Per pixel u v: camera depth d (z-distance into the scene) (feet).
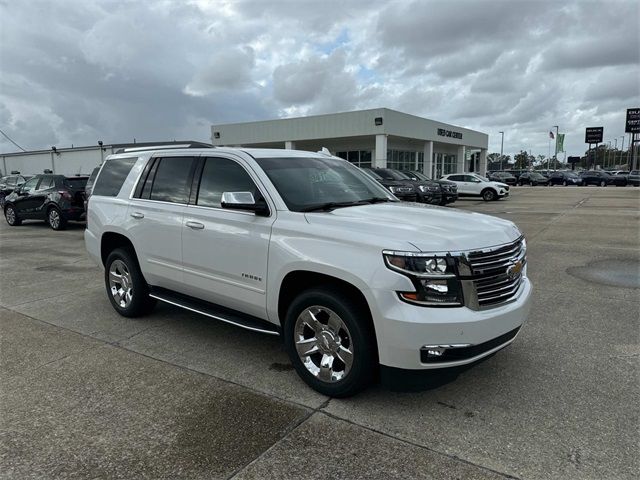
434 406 11.43
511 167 459.32
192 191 15.30
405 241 10.46
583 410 11.18
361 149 134.62
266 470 9.09
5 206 53.72
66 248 36.19
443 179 95.55
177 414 11.12
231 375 13.21
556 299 20.30
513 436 10.15
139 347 15.30
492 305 10.96
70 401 11.77
